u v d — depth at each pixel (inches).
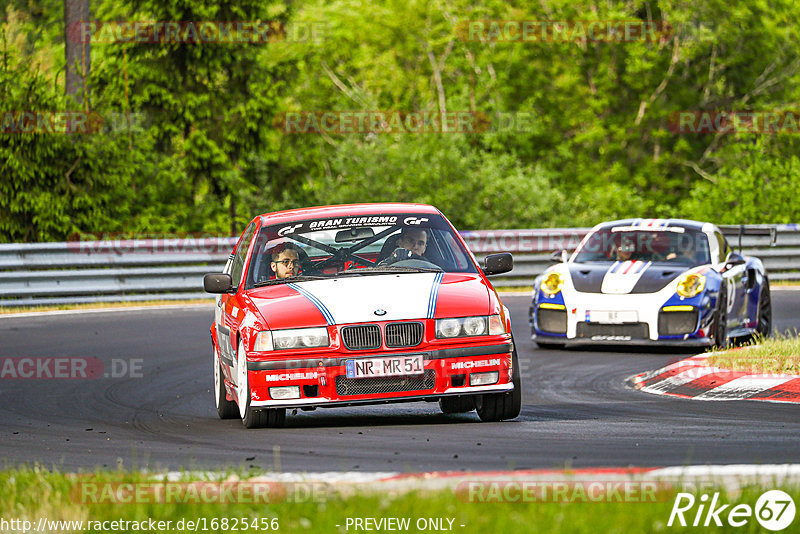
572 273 1831.9
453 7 5984.3
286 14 4222.4
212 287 1200.2
